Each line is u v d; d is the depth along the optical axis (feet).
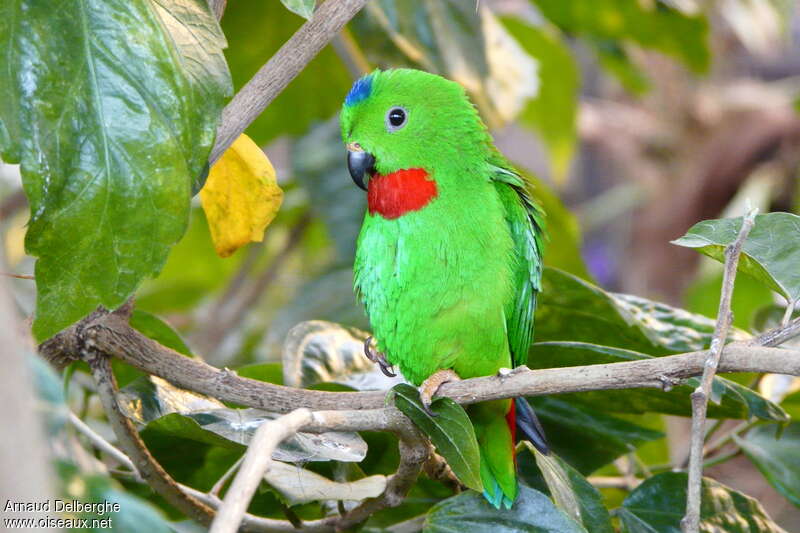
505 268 17.40
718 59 39.93
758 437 18.49
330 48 25.84
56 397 8.82
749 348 12.37
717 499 16.12
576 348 16.49
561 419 18.75
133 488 17.03
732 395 15.89
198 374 14.58
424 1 23.03
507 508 14.44
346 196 30.96
